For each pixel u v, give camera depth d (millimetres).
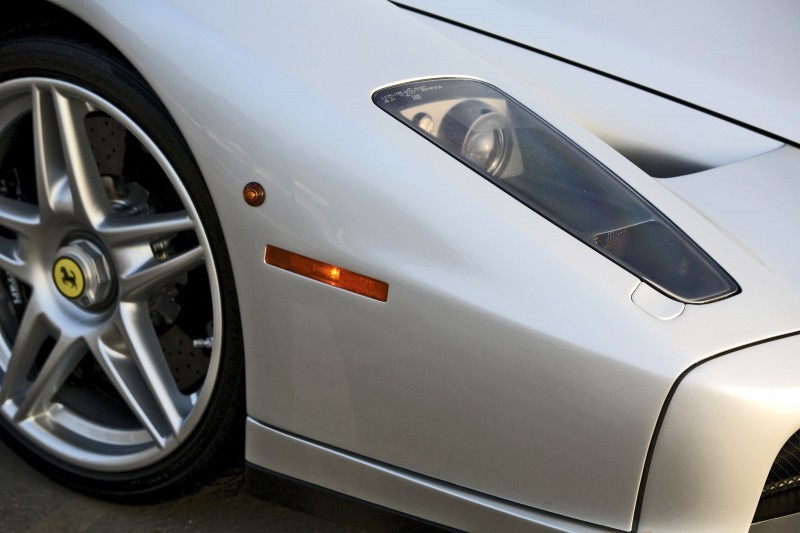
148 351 1832
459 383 1497
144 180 1934
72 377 2055
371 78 1611
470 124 1601
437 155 1538
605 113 1869
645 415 1410
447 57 1736
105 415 1997
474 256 1477
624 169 1660
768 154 1856
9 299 2080
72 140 1799
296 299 1579
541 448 1480
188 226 1712
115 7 1678
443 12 1967
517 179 1553
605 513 1479
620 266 1479
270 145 1564
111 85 1715
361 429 1604
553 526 1514
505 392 1473
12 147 1998
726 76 1959
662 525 1457
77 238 1876
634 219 1558
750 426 1385
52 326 1917
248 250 1602
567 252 1476
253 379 1675
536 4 2010
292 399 1644
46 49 1776
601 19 2010
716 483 1415
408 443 1573
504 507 1541
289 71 1590
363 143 1535
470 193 1507
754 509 1443
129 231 1779
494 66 1871
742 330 1439
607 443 1439
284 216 1561
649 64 1945
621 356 1411
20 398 2008
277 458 1704
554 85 1883
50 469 1997
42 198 1856
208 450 1803
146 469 1888
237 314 1689
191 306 1966
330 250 1536
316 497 1696
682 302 1459
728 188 1746
